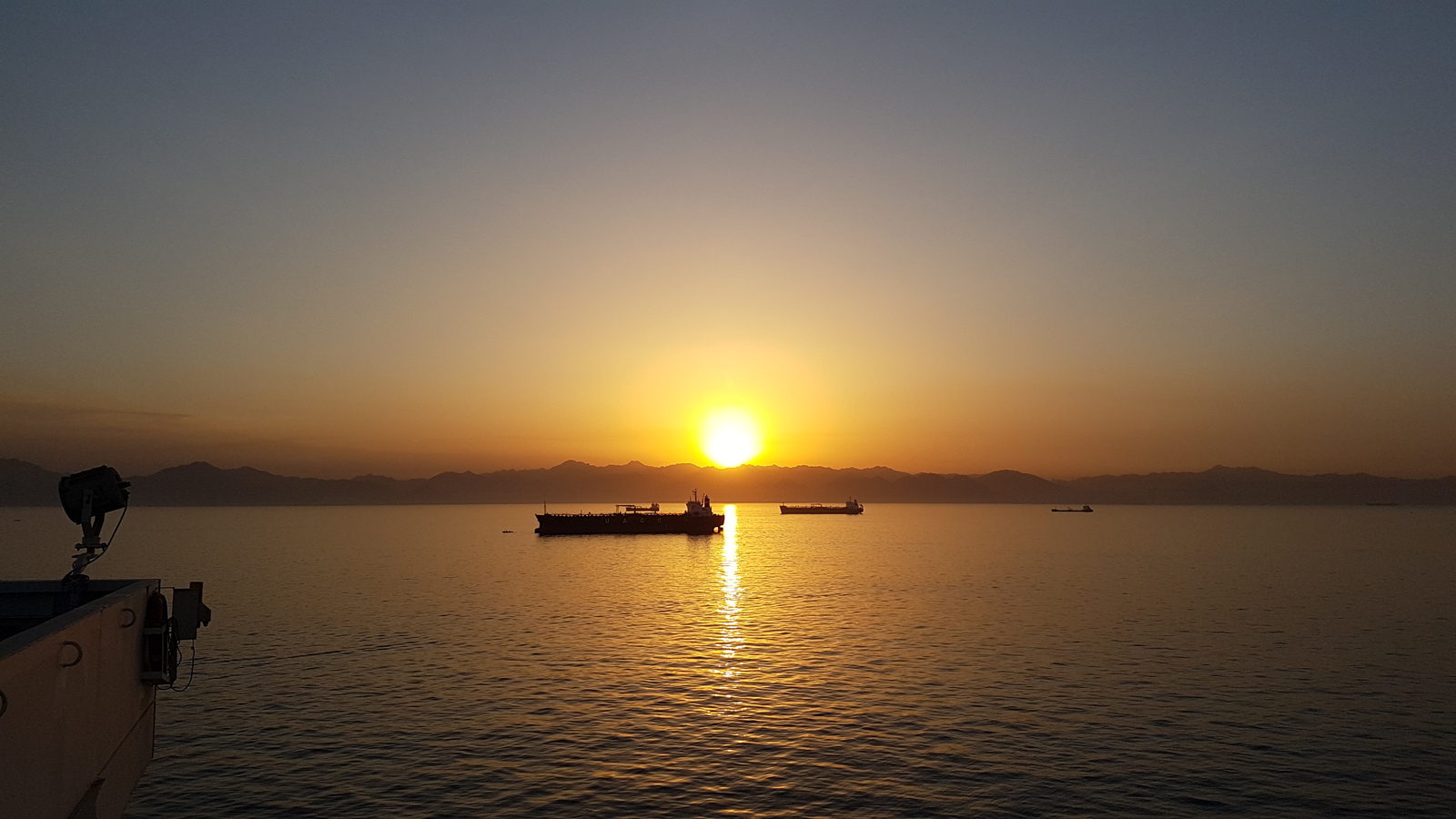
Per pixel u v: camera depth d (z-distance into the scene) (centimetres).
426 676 4719
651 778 3008
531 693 4281
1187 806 2783
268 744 3397
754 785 2939
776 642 5875
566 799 2814
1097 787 2938
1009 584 10144
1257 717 3825
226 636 6141
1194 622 6844
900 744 3388
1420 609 7744
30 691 974
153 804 2780
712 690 4359
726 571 12069
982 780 2997
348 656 5344
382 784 2950
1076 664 5056
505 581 10694
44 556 15175
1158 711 3925
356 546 18950
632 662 5128
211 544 19700
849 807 2750
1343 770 3131
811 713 3866
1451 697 4231
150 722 1811
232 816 2680
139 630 1680
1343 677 4712
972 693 4294
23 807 953
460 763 3175
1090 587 9806
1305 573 11688
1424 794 2908
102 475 1878
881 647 5681
